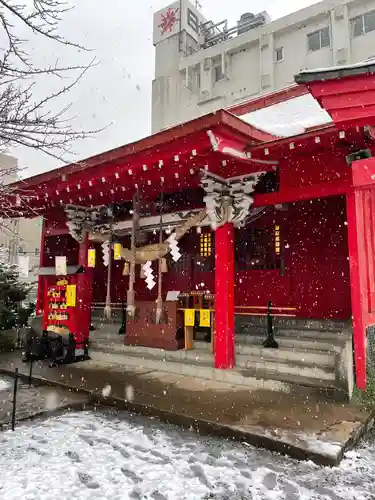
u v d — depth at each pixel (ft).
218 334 25.25
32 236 91.20
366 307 21.89
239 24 95.81
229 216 25.38
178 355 28.32
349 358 20.35
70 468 13.57
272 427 16.29
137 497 11.86
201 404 19.42
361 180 16.14
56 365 28.89
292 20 78.02
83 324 32.50
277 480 12.97
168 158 22.65
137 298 42.39
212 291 36.88
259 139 21.75
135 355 29.60
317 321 29.84
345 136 18.19
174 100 95.66
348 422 16.88
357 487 12.64
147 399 20.25
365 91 15.21
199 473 13.39
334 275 31.01
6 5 10.41
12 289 40.27
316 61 75.56
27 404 20.31
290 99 36.17
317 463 13.96
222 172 25.11
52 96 11.98
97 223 35.78
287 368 23.44
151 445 15.71
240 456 14.69
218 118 19.08
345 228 31.12
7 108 11.55
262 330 30.22
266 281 33.99
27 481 12.60
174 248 28.94
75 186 28.55
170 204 36.76
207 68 89.61
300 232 32.94
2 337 36.52
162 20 99.86
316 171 22.90
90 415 19.38
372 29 69.62
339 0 71.82
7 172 14.44
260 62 81.56
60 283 33.19
